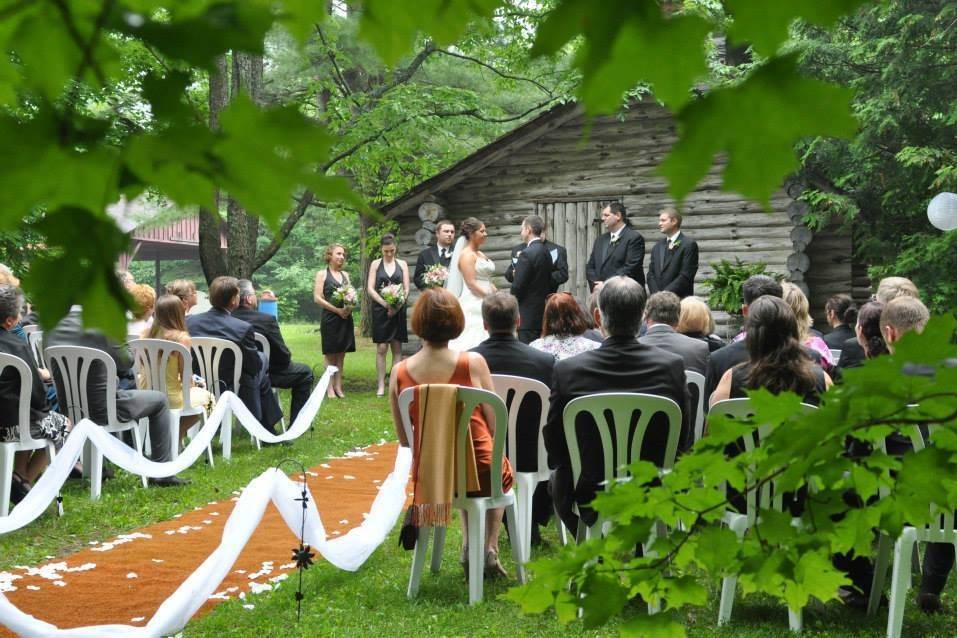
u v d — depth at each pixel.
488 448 4.57
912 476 0.92
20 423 5.94
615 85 0.48
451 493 4.28
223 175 0.51
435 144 16.50
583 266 14.61
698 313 6.12
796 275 13.20
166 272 45.97
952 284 12.68
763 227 13.60
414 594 4.56
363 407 11.16
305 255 45.50
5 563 5.08
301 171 0.51
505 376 4.93
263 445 8.73
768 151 0.49
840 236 13.97
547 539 5.67
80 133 0.51
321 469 7.83
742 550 0.98
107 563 5.12
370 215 0.53
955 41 12.55
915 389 0.78
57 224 0.50
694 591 1.00
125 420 6.95
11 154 0.49
